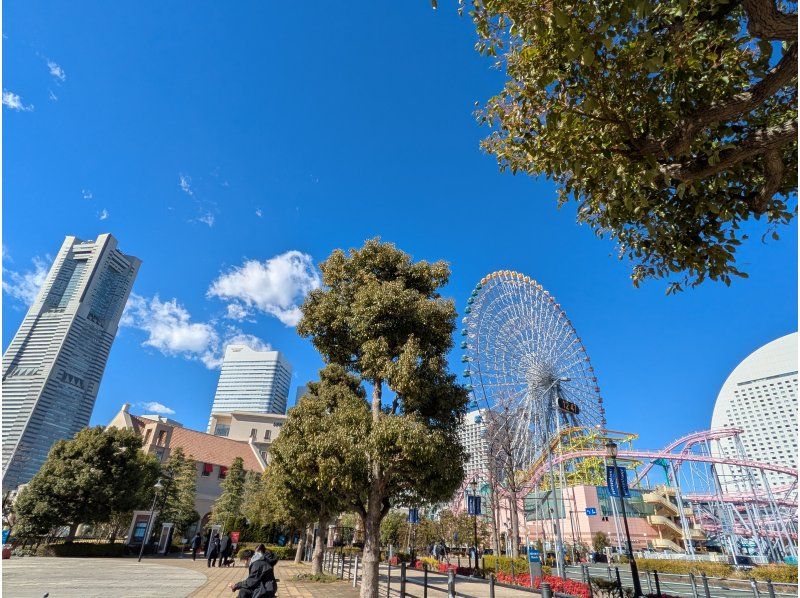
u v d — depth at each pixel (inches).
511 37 253.0
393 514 2578.7
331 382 832.3
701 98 238.7
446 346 534.9
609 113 229.1
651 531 2383.1
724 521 1951.3
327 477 438.9
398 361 479.5
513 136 283.0
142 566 1004.6
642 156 233.9
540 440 1454.2
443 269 597.9
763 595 725.3
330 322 578.6
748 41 235.5
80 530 1990.7
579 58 227.1
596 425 1593.3
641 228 314.8
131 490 1386.6
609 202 276.1
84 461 1331.2
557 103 245.3
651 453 2060.8
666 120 226.2
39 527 1252.5
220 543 1099.9
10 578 675.4
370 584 438.6
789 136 200.5
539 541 1941.4
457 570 1002.7
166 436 2218.3
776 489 2218.3
